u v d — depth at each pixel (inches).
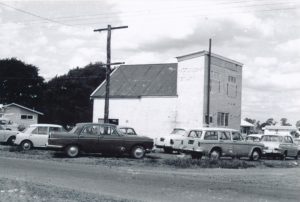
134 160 794.2
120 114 1588.3
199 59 1441.9
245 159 977.5
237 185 514.3
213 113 1487.5
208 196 424.8
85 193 415.5
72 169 616.7
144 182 509.4
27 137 960.3
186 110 1456.7
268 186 519.2
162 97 1507.1
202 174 625.9
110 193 426.9
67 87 2765.7
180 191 450.6
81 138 818.8
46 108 2733.8
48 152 900.0
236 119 1636.3
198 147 881.5
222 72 1546.5
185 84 1465.3
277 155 1072.8
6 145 1096.2
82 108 2741.1
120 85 1648.6
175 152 1106.1
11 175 533.0
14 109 2181.3
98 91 1663.4
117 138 842.8
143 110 1542.8
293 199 423.8
